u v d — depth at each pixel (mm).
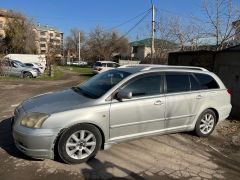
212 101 5973
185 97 5500
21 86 14461
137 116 4867
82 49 83062
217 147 5543
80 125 4352
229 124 7262
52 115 4160
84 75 28359
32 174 4000
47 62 34469
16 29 51531
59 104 4465
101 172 4176
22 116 4324
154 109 5055
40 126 4109
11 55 33125
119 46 65500
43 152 4152
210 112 6031
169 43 22219
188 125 5707
